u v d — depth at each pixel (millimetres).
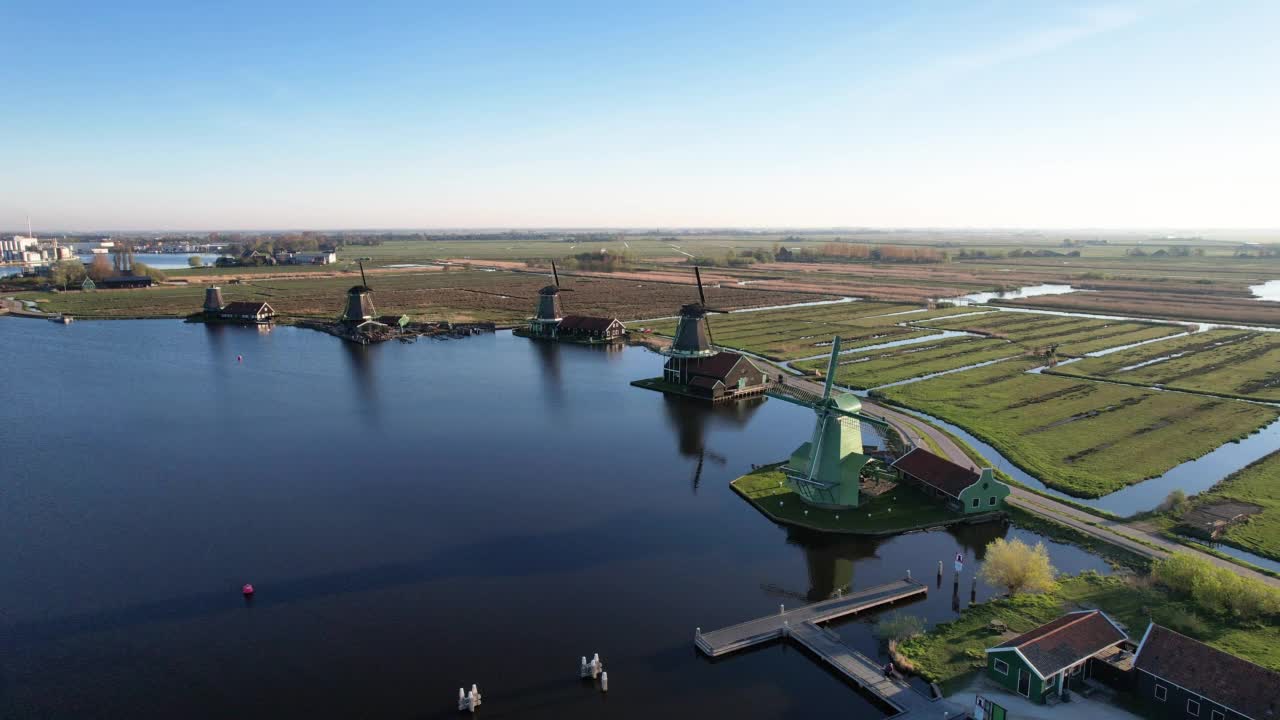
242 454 81188
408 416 96875
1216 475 73500
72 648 45688
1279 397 102125
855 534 61969
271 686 42250
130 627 47938
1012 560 51156
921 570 56125
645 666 44312
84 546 58938
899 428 89125
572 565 56469
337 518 64438
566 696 41562
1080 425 90125
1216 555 55312
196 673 43375
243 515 65000
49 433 88125
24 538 60250
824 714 40219
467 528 62688
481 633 47469
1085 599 50219
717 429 92250
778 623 48031
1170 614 47344
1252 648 43156
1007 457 79312
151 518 64250
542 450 83562
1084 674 41281
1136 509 65688
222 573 54812
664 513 66312
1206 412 95062
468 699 40281
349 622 48594
